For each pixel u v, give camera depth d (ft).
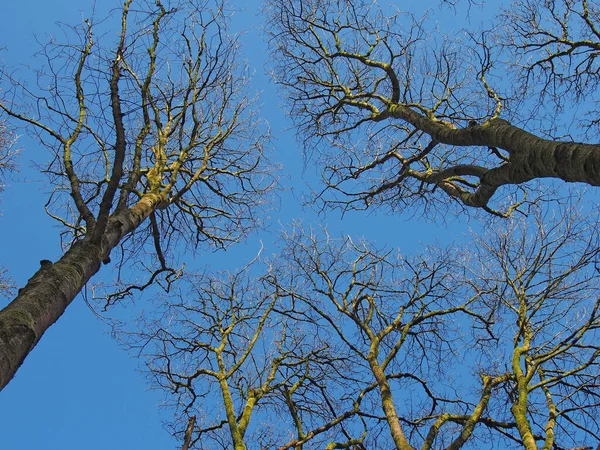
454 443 21.75
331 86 36.50
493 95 31.71
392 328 30.09
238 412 30.35
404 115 30.86
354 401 29.07
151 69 23.68
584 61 35.76
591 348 24.66
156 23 24.11
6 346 12.27
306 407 30.60
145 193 23.59
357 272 33.40
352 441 25.43
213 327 32.65
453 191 33.12
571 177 16.88
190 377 29.53
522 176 19.61
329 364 31.53
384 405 24.41
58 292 14.64
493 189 26.58
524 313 25.86
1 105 21.03
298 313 33.30
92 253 16.78
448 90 33.01
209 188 31.42
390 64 31.58
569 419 25.20
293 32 35.27
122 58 21.70
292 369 31.58
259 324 31.45
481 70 32.24
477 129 22.95
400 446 21.43
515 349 24.85
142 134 23.20
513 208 32.40
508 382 26.13
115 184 17.12
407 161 33.47
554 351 23.36
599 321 25.11
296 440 25.91
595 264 23.30
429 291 31.14
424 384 29.32
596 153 15.55
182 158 26.55
